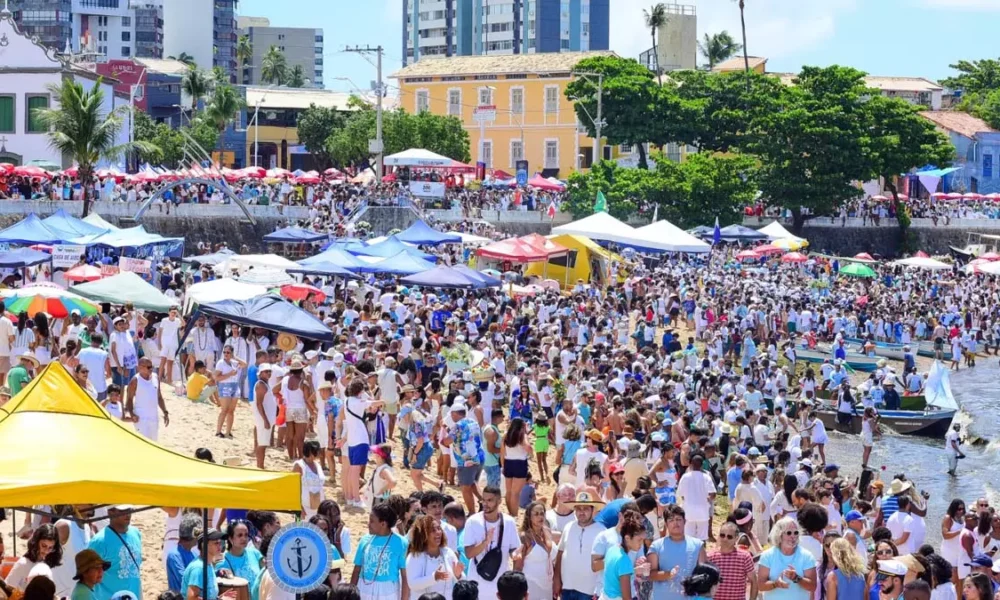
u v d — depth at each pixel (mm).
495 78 102250
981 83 136500
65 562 12266
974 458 37438
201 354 26578
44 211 57188
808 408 35375
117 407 18484
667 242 48344
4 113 69812
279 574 10305
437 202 72188
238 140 110625
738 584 13078
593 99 84438
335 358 22797
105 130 57375
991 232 90312
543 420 23734
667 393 27609
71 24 155875
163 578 14898
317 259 37281
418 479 20547
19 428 9938
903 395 41344
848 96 82562
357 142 95500
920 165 86250
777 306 51406
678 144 90000
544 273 52844
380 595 11469
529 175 101438
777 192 82125
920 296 62031
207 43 161375
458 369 28047
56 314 24969
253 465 20594
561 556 13062
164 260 41344
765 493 19203
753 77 87562
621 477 17062
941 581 13875
